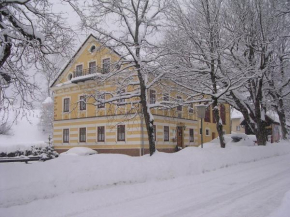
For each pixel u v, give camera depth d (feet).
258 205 24.04
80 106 103.45
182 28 54.49
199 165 42.27
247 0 57.93
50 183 25.77
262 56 62.54
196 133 113.70
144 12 48.52
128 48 46.47
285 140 92.12
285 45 70.95
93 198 26.27
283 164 52.60
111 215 22.18
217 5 55.11
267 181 35.14
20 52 34.47
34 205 23.34
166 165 36.86
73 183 27.27
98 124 97.19
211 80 59.00
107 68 53.01
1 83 34.19
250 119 70.79
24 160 59.16
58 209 23.17
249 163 53.78
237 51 60.59
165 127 96.99
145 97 48.98
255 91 68.18
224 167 47.62
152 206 24.67
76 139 103.65
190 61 57.72
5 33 29.81
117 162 32.45
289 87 89.25
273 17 60.85
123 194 28.35
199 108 52.80
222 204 24.80
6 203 22.57
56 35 36.40
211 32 53.47
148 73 49.70
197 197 27.68
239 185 33.14
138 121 86.07
